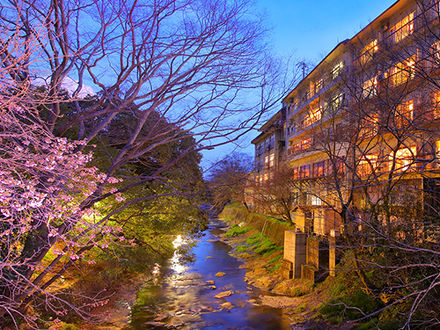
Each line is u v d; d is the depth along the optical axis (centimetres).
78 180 472
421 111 798
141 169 1500
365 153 891
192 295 1402
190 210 1092
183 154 795
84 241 741
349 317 961
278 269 1644
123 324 1060
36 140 391
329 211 1382
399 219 908
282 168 2512
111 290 1245
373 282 955
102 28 632
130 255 1195
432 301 746
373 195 1042
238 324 1084
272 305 1259
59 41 570
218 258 2189
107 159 1119
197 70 755
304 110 2427
